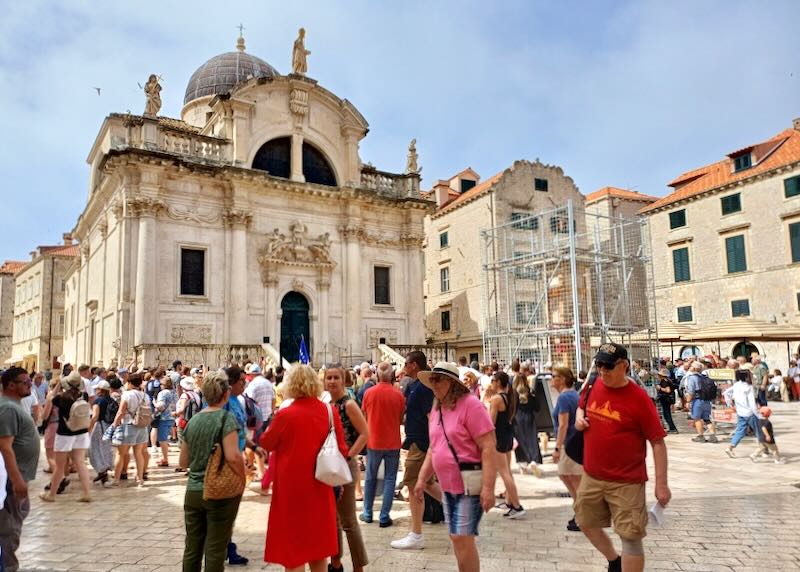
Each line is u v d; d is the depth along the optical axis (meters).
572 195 40.97
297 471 5.07
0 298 65.88
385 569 6.40
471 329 39.03
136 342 24.45
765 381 20.12
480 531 7.81
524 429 11.48
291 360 29.16
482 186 40.19
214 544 5.31
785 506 8.98
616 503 5.17
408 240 33.25
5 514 5.68
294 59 31.17
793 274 32.91
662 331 26.69
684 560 6.58
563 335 22.88
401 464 13.22
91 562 6.80
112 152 25.03
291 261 29.27
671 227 40.56
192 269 26.91
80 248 36.53
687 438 16.69
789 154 34.00
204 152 27.88
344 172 31.77
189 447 5.57
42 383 17.48
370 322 31.61
